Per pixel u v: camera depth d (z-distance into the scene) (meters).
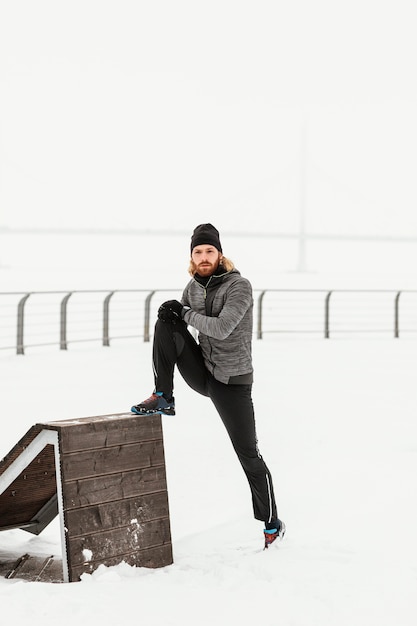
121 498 4.26
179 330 4.55
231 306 4.48
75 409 9.43
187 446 7.77
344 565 4.22
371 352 16.78
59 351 16.00
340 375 12.91
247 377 4.64
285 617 3.47
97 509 4.15
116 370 13.13
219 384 4.64
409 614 3.54
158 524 4.41
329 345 18.16
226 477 6.75
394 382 12.22
